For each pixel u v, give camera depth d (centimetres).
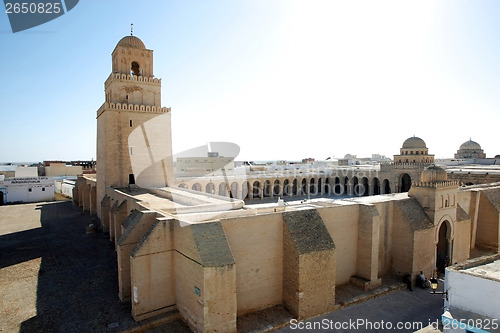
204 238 1405
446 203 2295
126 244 1655
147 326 1452
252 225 1614
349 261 2016
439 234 2466
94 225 2936
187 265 1455
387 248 2162
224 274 1363
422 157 4725
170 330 1441
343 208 1973
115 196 2686
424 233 2103
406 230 2086
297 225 1697
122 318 1489
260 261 1645
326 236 1720
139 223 1695
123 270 1644
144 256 1499
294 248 1609
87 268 2039
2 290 1731
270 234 1673
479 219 2817
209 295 1330
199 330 1365
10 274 1938
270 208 1853
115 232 2336
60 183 6350
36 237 2730
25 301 1616
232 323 1393
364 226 1997
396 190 4753
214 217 1650
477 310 1038
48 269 2020
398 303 1794
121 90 3084
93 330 1388
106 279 1883
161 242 1550
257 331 1461
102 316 1500
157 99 3250
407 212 2139
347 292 1883
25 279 1870
